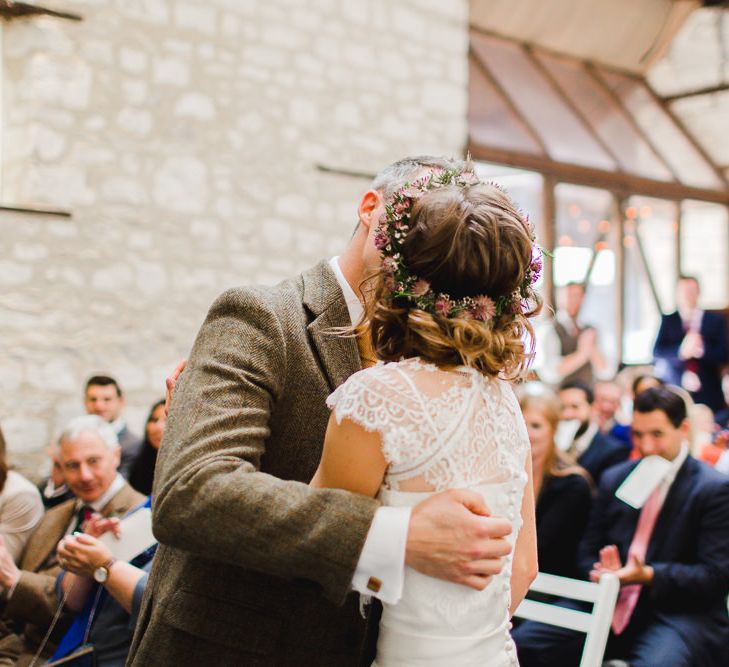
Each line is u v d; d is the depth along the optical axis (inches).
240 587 48.4
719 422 275.3
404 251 45.1
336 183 231.5
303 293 52.9
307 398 49.6
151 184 202.2
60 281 190.1
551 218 289.0
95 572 79.1
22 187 189.6
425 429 43.3
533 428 115.0
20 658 96.7
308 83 226.8
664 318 301.9
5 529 121.4
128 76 199.5
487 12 286.5
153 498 44.6
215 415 44.6
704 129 346.6
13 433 183.9
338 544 41.4
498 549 42.5
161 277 203.3
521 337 47.8
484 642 45.3
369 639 49.8
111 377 181.3
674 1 322.3
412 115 247.3
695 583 102.0
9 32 190.5
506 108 284.7
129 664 51.1
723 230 356.8
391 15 243.1
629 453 161.0
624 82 331.9
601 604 83.5
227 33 213.6
